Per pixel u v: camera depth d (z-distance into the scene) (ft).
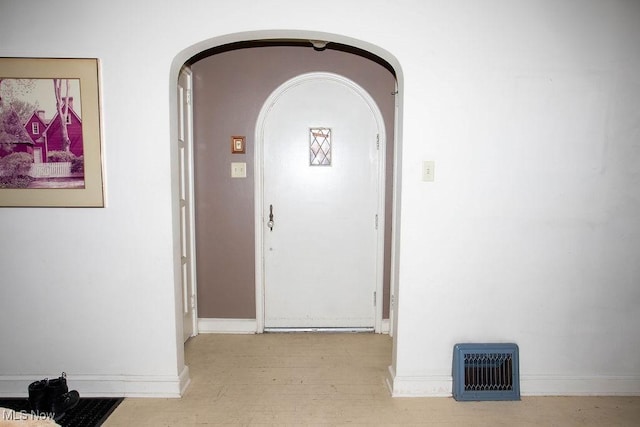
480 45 6.36
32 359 6.68
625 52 6.43
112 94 6.31
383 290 9.47
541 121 6.49
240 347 8.73
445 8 6.30
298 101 9.09
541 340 6.84
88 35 6.21
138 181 6.45
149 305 6.64
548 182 6.58
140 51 6.26
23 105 6.25
